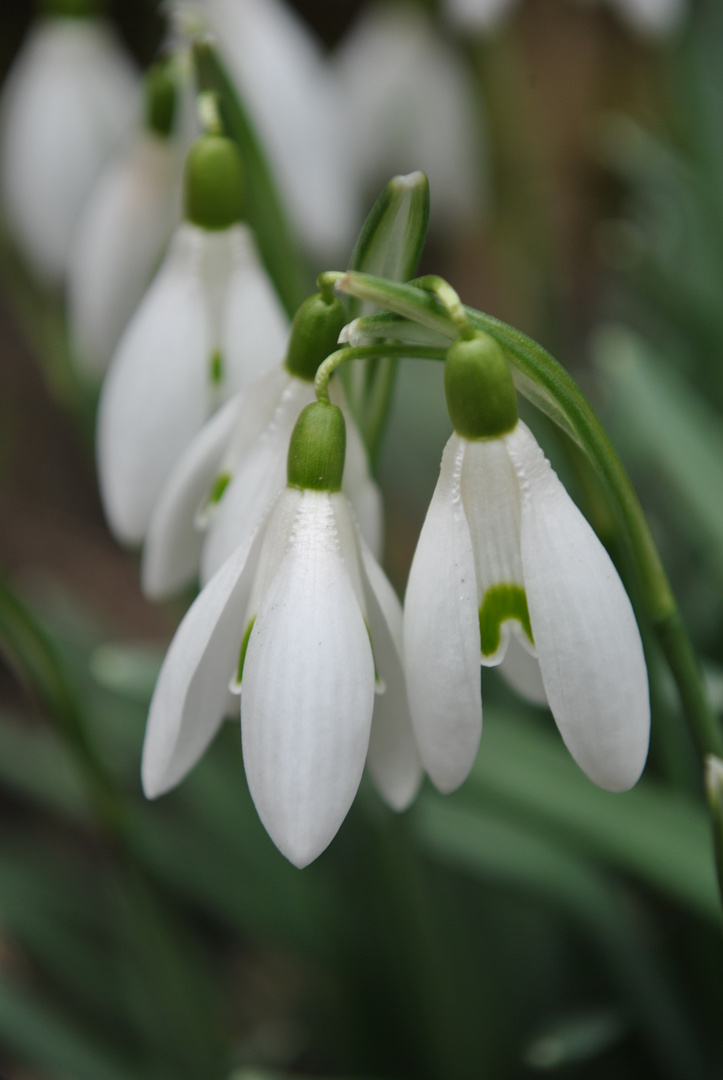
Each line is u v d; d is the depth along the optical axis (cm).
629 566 30
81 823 62
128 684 38
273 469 28
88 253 33
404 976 38
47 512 82
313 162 43
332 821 26
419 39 52
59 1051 40
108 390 30
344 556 27
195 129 33
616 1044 40
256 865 41
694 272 53
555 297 56
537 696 28
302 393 28
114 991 44
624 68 91
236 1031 50
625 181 69
